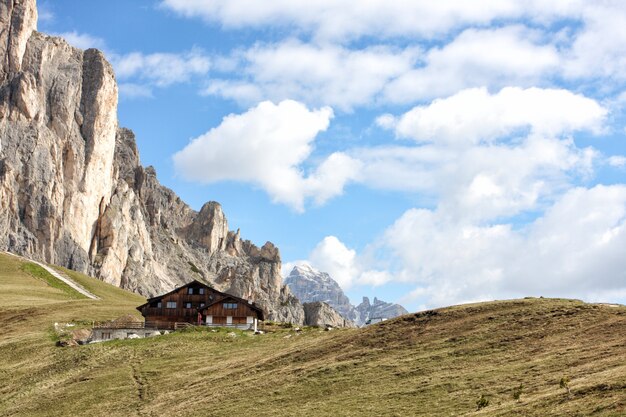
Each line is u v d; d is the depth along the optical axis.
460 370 66.75
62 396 82.00
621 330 67.81
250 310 121.88
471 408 55.62
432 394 61.34
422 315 86.88
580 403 48.91
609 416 45.28
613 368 56.22
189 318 128.38
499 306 84.31
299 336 97.12
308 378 73.19
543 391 54.88
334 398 65.94
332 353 81.44
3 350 104.69
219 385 77.44
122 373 87.75
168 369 87.31
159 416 70.19
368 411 60.28
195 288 129.38
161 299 129.38
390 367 71.88
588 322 72.56
